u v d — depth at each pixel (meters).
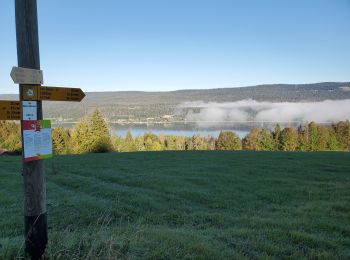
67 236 6.62
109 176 21.16
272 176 20.50
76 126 74.00
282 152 39.66
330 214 10.71
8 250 5.59
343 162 27.09
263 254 6.79
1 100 4.77
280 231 8.41
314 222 9.58
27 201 5.19
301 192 15.53
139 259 5.79
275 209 12.54
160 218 11.62
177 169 24.03
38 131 5.09
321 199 13.95
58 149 74.31
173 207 13.20
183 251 6.41
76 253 5.62
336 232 8.67
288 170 22.92
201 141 119.50
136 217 11.88
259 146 92.88
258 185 17.44
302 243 7.61
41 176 5.24
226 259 6.25
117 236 6.87
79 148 70.56
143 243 6.61
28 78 4.93
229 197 14.91
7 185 18.95
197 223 10.76
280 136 91.25
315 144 87.69
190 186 17.47
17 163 30.94
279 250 7.02
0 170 25.86
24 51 5.01
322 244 7.50
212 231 8.80
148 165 26.97
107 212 12.30
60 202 13.82
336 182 18.12
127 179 19.84
